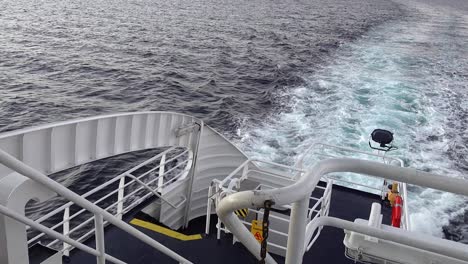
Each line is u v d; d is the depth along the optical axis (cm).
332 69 2389
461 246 221
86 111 1861
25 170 181
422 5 6038
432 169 1246
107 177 1191
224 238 546
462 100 1864
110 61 2808
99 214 233
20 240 217
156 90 2219
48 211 984
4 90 2033
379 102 1738
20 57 2736
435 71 2369
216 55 3095
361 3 6812
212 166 687
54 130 421
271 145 1330
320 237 548
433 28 4056
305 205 163
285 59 2861
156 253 496
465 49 3102
